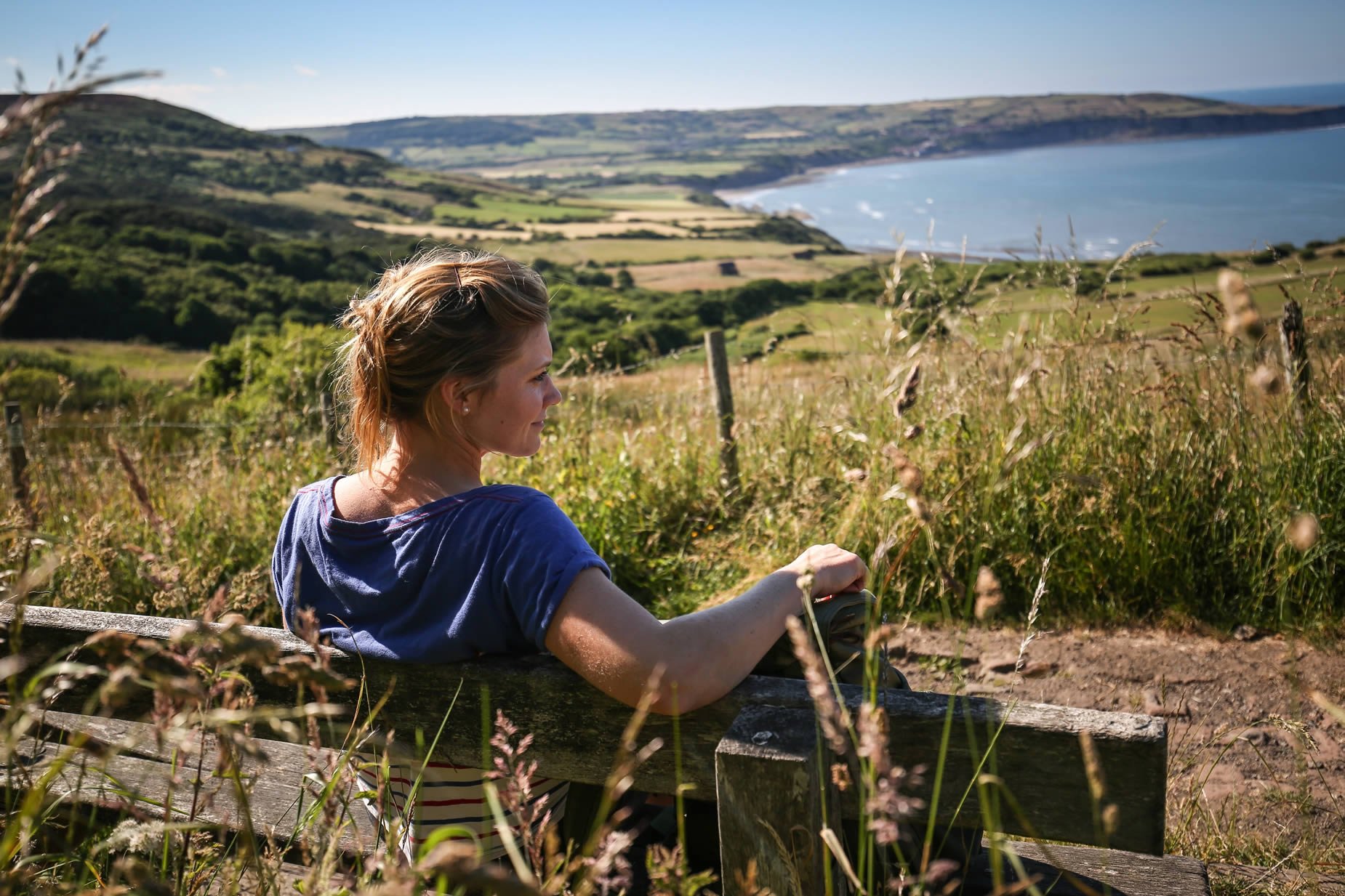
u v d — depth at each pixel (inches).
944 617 166.4
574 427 231.8
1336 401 168.1
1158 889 64.8
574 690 54.8
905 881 45.7
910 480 49.7
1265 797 117.3
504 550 53.7
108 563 155.9
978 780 44.3
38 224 32.4
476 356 57.8
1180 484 170.7
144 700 63.0
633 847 65.8
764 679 53.9
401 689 58.4
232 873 48.3
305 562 61.8
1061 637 162.1
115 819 68.4
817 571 59.0
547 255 7308.1
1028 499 171.3
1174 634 161.2
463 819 59.4
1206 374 181.0
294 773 77.8
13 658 35.5
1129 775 44.7
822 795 46.2
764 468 209.5
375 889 37.2
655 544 195.3
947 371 189.2
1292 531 34.7
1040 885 65.5
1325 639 155.3
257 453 237.6
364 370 60.1
